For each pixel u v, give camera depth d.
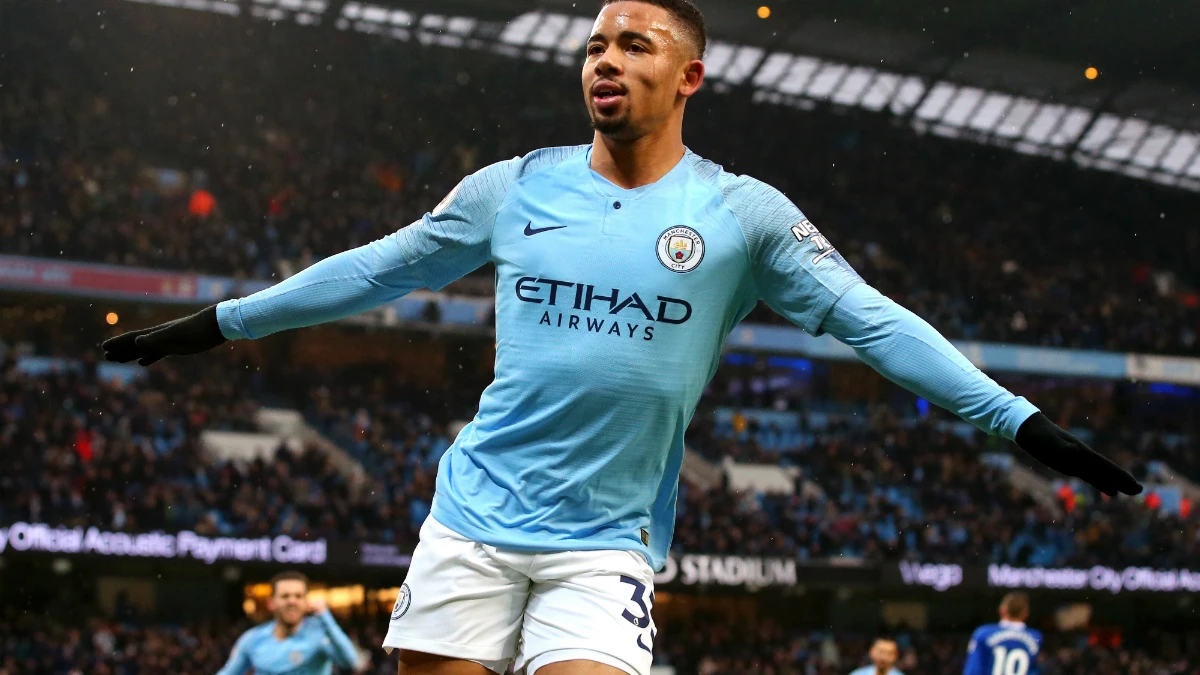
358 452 22.17
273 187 23.69
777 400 25.42
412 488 21.27
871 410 24.75
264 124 24.38
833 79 26.67
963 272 26.39
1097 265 27.00
